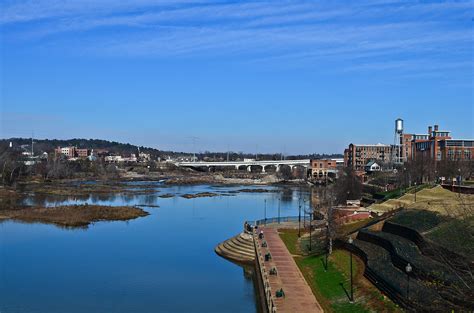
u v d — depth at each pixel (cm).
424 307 4381
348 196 15412
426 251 5969
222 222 14225
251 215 15838
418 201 10438
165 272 8419
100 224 13712
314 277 6875
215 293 7294
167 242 11062
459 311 3950
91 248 10344
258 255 7975
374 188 17250
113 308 6588
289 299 5800
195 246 10631
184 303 6794
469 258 4606
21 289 7394
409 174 15262
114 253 9875
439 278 4731
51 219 13950
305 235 10156
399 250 6319
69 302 6788
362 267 6756
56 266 8775
